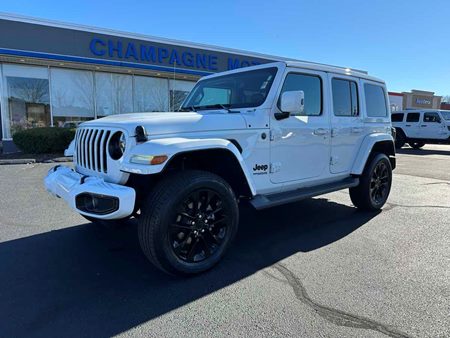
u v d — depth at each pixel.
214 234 3.46
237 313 2.70
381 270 3.43
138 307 2.79
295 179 4.33
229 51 17.95
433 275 3.32
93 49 14.43
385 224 4.93
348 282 3.18
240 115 3.77
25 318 2.63
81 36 14.16
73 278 3.29
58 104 14.95
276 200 3.97
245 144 3.73
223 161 3.59
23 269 3.47
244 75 4.39
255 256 3.79
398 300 2.87
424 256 3.78
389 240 4.27
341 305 2.80
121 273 3.39
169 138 3.19
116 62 14.95
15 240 4.25
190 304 2.83
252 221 5.10
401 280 3.22
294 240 4.29
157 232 3.03
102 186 3.11
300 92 3.67
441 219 5.18
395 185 7.95
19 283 3.19
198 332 2.47
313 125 4.46
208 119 3.50
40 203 5.95
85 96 15.51
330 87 4.74
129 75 16.38
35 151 12.42
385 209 5.77
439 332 2.45
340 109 4.95
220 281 3.22
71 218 5.13
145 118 3.33
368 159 5.46
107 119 3.64
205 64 17.27
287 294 2.97
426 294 2.97
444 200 6.42
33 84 14.41
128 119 3.36
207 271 3.39
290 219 5.20
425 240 4.27
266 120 3.92
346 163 5.08
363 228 4.75
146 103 16.89
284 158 4.15
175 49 16.30
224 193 3.41
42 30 13.41
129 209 2.97
